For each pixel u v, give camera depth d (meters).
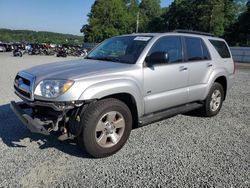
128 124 4.44
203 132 5.51
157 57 4.61
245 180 3.69
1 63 20.62
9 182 3.49
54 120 3.99
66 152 4.37
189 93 5.64
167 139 5.05
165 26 86.00
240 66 28.23
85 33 79.38
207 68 6.13
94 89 3.98
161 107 5.11
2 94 8.30
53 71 4.25
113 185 3.49
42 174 3.70
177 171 3.88
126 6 92.00
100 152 4.15
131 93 4.45
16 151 4.36
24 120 3.97
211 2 64.25
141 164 4.05
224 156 4.41
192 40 5.93
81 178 3.63
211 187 3.50
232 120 6.42
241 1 71.31
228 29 70.75
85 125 3.97
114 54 5.14
